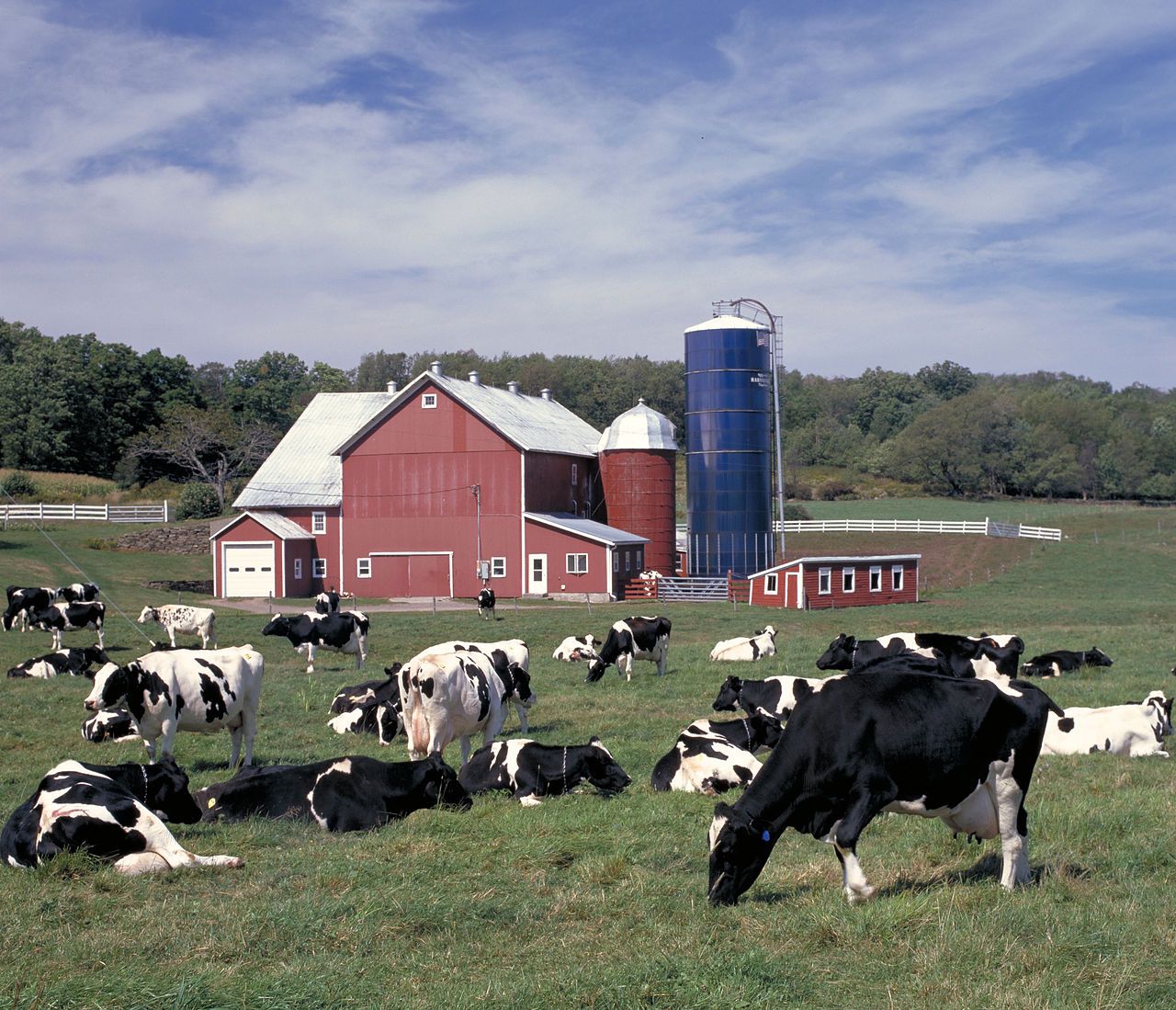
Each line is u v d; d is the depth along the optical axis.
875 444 139.38
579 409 145.88
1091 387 198.38
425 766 11.21
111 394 99.81
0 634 30.97
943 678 8.03
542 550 51.19
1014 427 118.00
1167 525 82.88
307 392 144.50
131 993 6.07
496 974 6.55
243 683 13.98
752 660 25.36
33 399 92.25
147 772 10.30
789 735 7.98
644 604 47.41
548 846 9.55
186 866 8.95
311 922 7.38
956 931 7.00
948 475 118.12
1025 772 8.01
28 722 17.72
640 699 19.64
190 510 71.00
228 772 13.71
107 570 52.12
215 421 86.44
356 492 53.50
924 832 9.80
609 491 56.62
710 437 54.31
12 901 7.98
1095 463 114.88
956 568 63.41
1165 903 7.52
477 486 52.09
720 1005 5.99
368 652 29.47
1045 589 56.34
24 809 9.36
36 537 58.81
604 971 6.39
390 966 6.70
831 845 9.73
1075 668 21.78
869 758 7.77
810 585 44.75
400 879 8.52
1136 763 13.35
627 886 8.32
